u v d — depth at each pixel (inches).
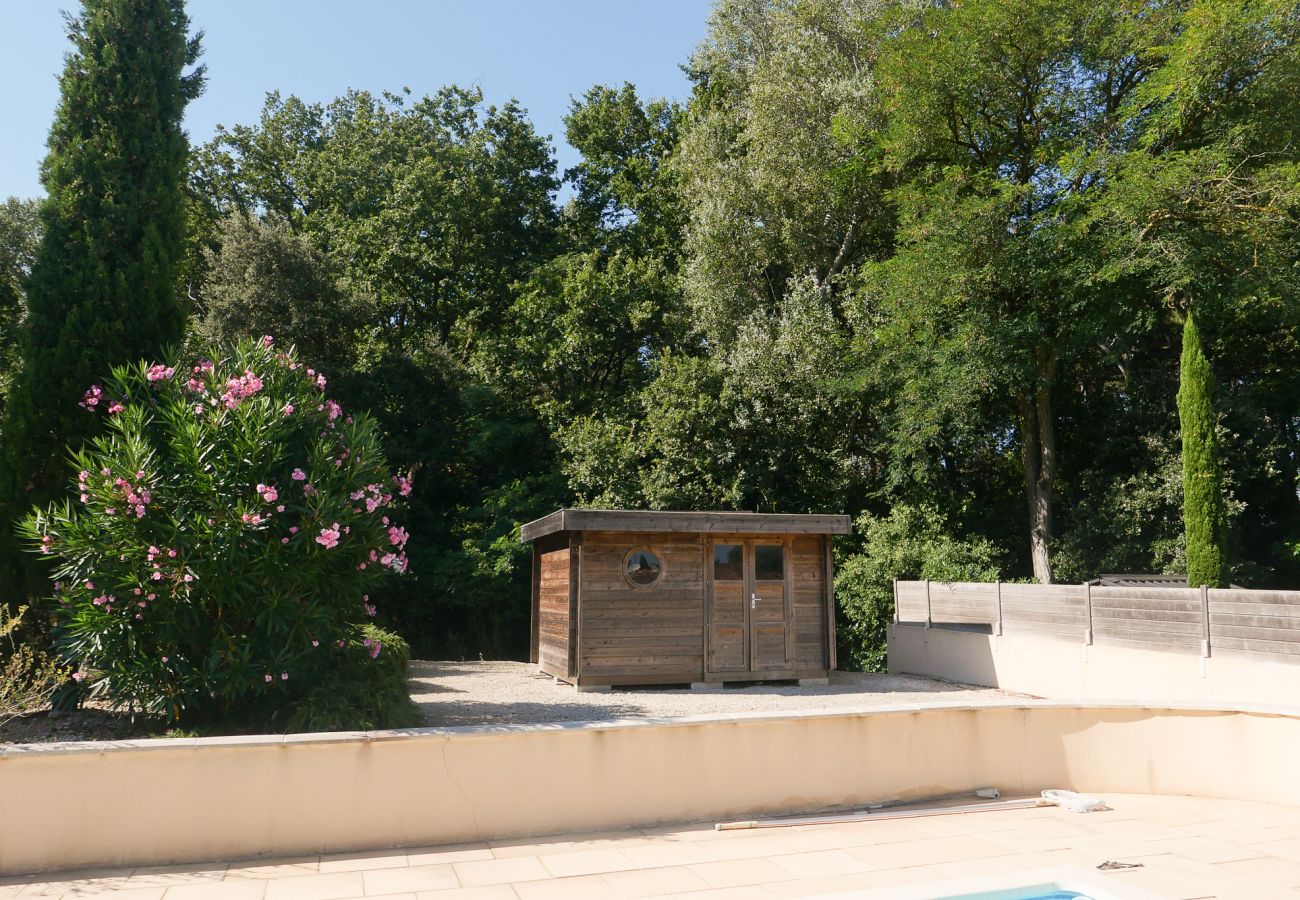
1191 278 619.2
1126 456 818.8
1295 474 785.6
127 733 268.2
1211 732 299.4
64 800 211.6
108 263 349.1
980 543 732.0
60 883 201.5
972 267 711.7
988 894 188.5
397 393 951.0
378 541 280.4
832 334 800.3
